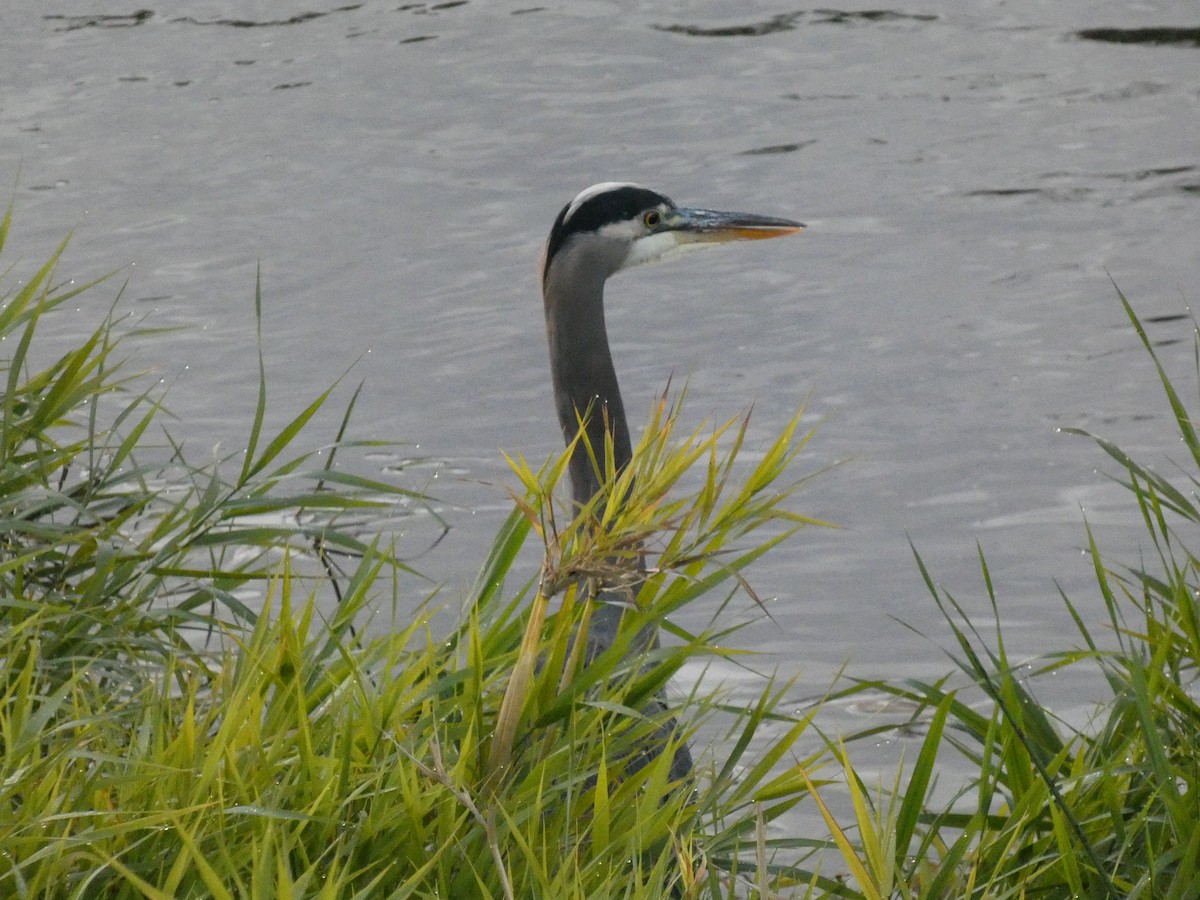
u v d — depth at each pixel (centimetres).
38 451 732
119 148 2173
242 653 569
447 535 1182
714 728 912
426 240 1850
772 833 804
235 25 2741
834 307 1634
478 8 2783
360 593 634
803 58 2461
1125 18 2578
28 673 518
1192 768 588
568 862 475
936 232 1814
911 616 1073
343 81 2427
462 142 2166
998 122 2155
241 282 1739
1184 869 523
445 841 490
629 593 548
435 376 1509
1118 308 1592
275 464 1307
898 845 559
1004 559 1147
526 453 1348
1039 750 608
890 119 2181
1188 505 660
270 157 2131
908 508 1232
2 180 2059
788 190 1953
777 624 1066
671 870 548
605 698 568
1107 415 1375
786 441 563
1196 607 650
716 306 1655
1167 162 1986
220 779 466
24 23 2769
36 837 441
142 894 461
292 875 486
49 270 773
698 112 2239
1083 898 528
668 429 551
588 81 2389
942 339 1543
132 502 762
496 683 619
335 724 541
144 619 676
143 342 1581
